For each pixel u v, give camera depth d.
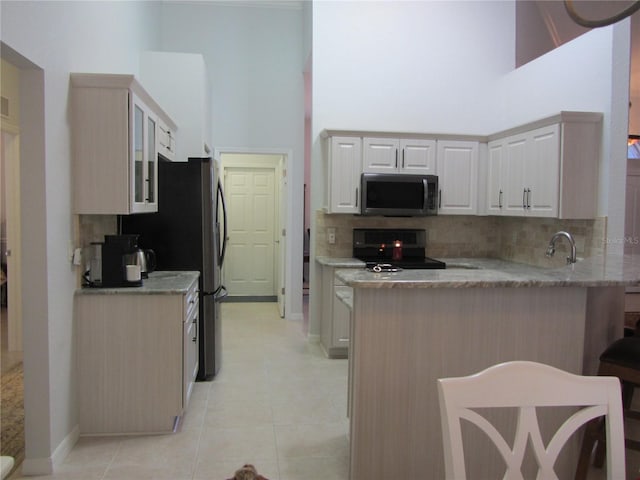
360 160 4.30
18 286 4.14
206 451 2.57
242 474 1.26
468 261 4.52
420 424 2.15
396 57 4.60
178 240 3.55
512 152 4.10
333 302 4.14
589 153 3.47
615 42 3.31
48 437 2.33
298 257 5.72
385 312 2.10
